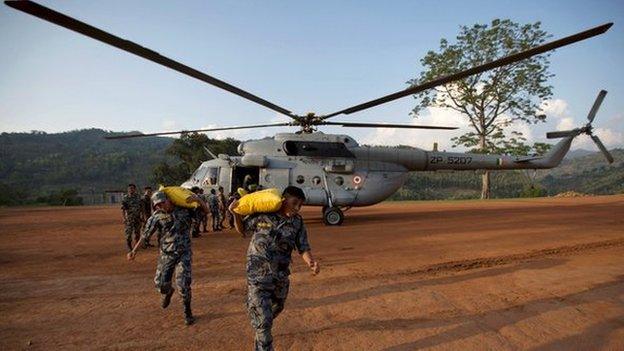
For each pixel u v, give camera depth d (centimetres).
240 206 350
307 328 433
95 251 960
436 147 1636
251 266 342
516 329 423
